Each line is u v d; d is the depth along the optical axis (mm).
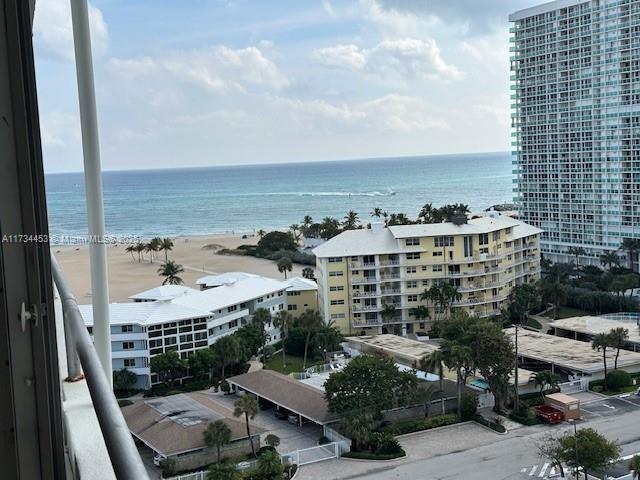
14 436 1368
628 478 15805
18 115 1419
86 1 2699
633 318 32344
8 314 1350
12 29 1407
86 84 2707
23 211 1427
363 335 33219
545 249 50094
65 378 2682
